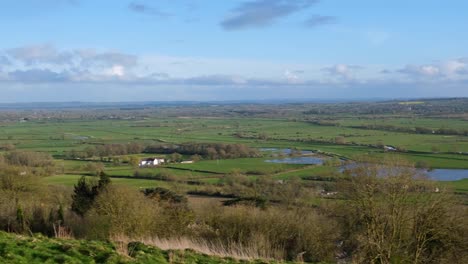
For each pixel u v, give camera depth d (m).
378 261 22.67
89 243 14.66
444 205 23.83
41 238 15.09
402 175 25.55
